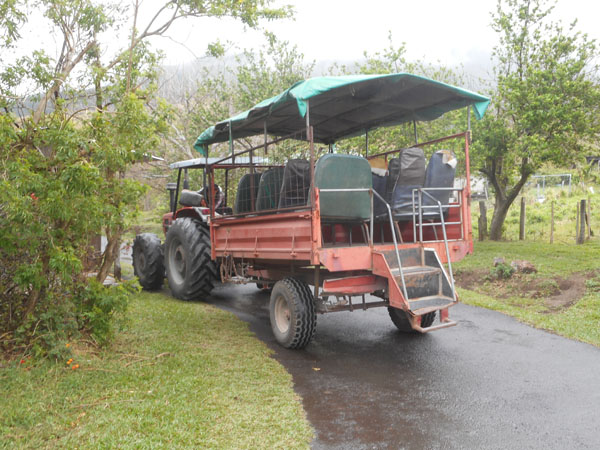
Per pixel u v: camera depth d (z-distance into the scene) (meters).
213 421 3.31
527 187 23.14
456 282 9.52
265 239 5.73
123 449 2.85
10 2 4.37
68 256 4.03
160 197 18.47
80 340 4.68
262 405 3.69
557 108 10.62
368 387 4.25
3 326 4.37
